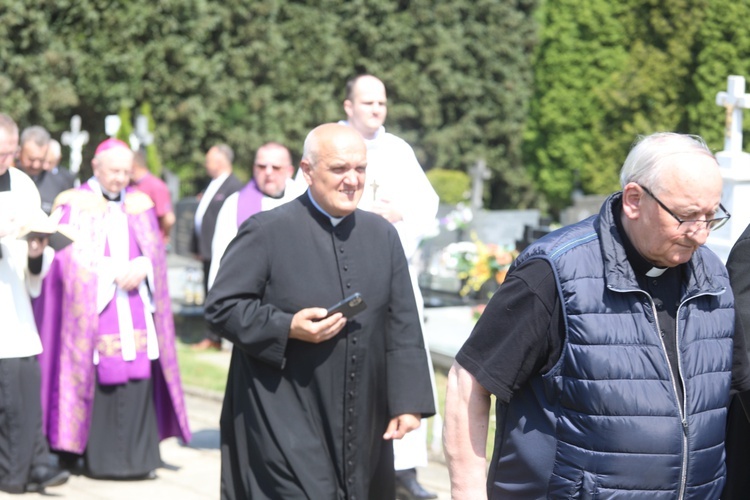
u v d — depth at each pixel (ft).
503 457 14.80
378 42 179.01
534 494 14.52
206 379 46.62
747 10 111.75
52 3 123.34
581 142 149.59
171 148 140.87
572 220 94.53
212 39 155.22
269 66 161.89
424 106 184.14
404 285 20.61
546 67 150.71
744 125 107.04
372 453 20.08
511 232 97.30
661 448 13.97
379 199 28.99
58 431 32.76
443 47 184.14
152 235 33.76
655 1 118.83
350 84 29.17
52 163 48.83
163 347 33.99
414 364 20.31
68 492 31.48
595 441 14.05
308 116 168.86
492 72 193.36
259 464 19.40
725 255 34.22
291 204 20.29
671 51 117.39
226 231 37.78
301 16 169.07
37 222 28.91
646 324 14.15
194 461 35.37
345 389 19.58
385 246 20.53
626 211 14.07
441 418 34.96
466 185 177.47
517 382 14.46
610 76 137.39
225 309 19.45
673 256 13.83
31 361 30.94
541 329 14.30
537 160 156.25
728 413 17.74
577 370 14.08
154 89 132.98
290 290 19.69
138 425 33.06
